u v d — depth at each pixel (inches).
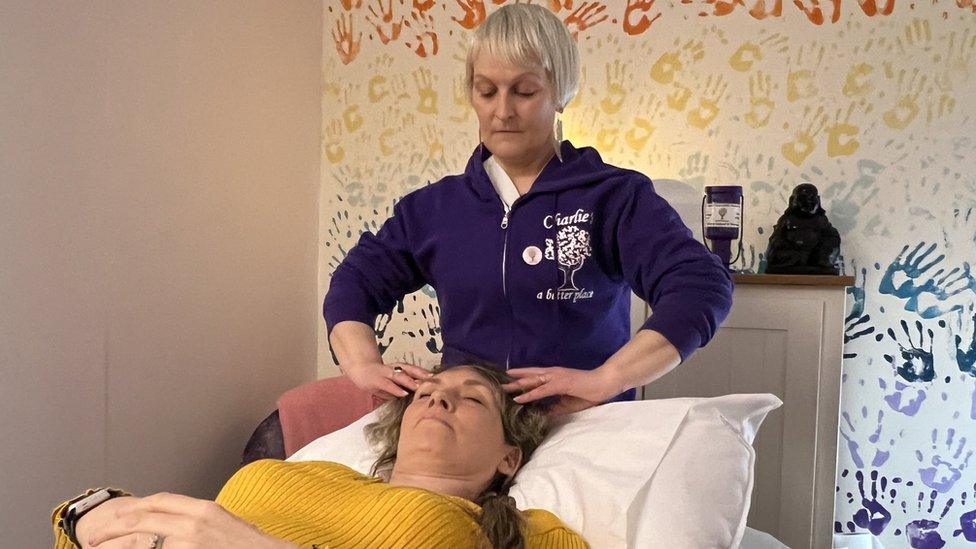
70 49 69.9
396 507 43.1
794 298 86.4
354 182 113.8
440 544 41.6
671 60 102.6
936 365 96.7
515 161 57.3
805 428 86.4
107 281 75.2
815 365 86.0
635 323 90.5
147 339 81.0
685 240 52.1
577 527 47.8
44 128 67.4
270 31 101.4
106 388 75.6
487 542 42.4
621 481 48.3
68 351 70.8
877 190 97.3
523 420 52.9
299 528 42.9
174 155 84.1
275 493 47.1
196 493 89.7
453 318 60.4
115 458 77.1
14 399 65.5
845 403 99.7
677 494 46.7
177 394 86.0
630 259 54.2
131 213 78.1
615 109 104.4
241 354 97.5
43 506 68.9
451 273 59.1
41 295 67.7
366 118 113.1
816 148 98.7
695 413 50.8
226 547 37.7
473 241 58.3
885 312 97.9
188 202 86.6
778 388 87.1
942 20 95.0
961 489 96.7
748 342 88.0
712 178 101.7
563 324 56.6
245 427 98.7
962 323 95.8
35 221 66.8
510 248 56.7
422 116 111.0
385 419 56.1
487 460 51.2
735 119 100.9
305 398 82.4
